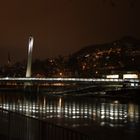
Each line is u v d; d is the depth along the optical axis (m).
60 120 63.56
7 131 16.05
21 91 167.88
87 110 87.00
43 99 128.62
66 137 12.40
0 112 16.67
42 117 68.00
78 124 57.56
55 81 168.00
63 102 115.81
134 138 44.62
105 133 47.34
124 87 159.00
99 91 159.88
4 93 153.75
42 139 13.48
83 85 171.75
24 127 14.70
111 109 96.06
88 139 11.95
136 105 112.81
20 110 78.38
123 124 62.78
